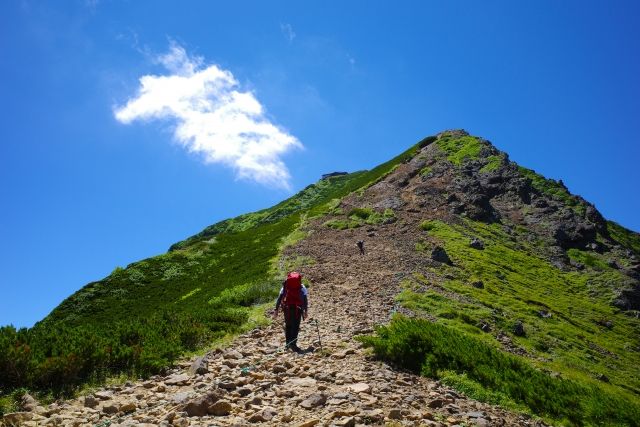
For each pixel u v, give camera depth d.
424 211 56.03
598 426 11.65
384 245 42.22
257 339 16.16
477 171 69.62
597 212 62.94
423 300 26.41
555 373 22.27
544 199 64.25
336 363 12.38
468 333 23.28
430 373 12.31
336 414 8.21
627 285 45.09
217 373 11.47
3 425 8.09
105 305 47.53
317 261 36.59
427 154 77.31
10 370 9.97
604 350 30.02
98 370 11.55
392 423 7.96
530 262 47.31
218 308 22.77
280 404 9.01
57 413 8.88
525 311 32.22
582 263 51.47
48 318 46.47
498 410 10.77
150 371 11.94
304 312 15.28
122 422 8.15
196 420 8.05
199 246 63.94
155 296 47.22
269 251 44.94
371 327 17.91
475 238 49.12
